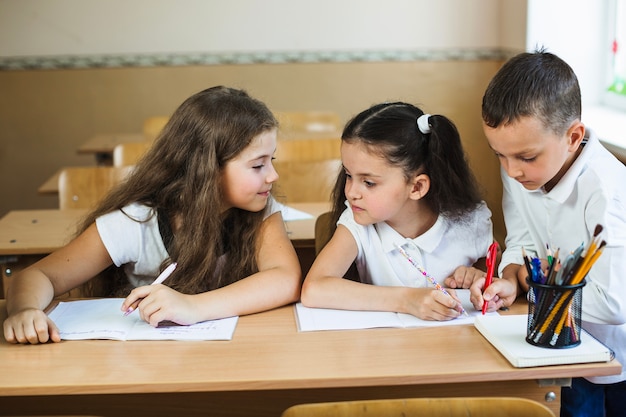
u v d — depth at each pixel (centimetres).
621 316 152
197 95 176
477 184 180
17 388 130
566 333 135
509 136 145
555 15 363
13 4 449
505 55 442
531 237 177
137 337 148
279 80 462
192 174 171
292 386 130
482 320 148
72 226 251
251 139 169
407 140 161
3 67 457
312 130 391
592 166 157
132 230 174
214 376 131
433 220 176
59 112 463
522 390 143
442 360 136
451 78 464
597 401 176
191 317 153
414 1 456
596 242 132
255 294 160
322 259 170
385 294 159
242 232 177
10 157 469
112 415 156
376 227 176
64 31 454
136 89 461
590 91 364
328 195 285
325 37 459
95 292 186
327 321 153
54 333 146
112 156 396
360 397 151
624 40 345
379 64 462
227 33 456
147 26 454
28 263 235
